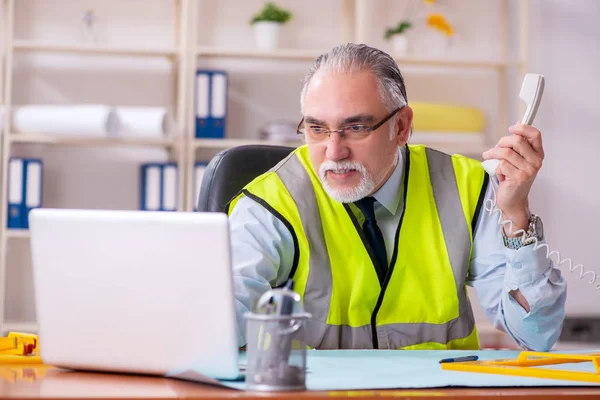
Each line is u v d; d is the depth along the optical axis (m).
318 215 2.21
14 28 4.67
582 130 5.20
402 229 2.23
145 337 1.44
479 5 5.13
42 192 4.61
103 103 4.75
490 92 5.14
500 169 2.00
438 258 2.24
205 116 4.54
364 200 2.22
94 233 1.46
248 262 2.09
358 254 2.20
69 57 4.72
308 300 2.17
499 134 5.13
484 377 1.45
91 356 1.49
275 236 2.16
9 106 4.37
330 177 2.11
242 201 2.21
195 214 1.39
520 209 2.02
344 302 2.19
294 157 2.32
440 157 2.37
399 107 2.12
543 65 5.17
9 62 4.42
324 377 1.44
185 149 4.52
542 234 2.04
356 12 4.83
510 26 5.15
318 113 2.06
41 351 1.54
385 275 2.21
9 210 4.36
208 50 4.55
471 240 2.27
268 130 4.59
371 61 2.09
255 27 4.73
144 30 4.79
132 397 1.21
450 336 2.24
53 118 4.29
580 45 5.20
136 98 4.77
